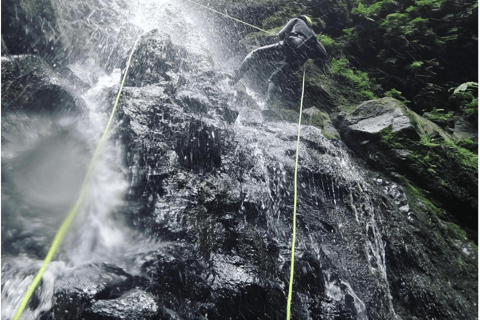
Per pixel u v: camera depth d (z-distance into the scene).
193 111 3.70
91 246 2.34
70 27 4.30
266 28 8.89
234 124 4.11
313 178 3.95
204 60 5.19
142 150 2.95
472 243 5.02
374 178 5.12
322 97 6.95
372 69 8.89
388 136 5.52
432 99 8.45
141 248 2.44
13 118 2.62
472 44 8.91
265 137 4.23
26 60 3.11
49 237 2.22
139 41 4.26
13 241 2.12
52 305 1.81
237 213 3.07
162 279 2.24
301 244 3.06
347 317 2.76
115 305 1.92
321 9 9.37
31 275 1.92
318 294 2.79
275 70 5.64
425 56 8.97
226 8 8.77
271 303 2.49
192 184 2.99
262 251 2.83
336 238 3.50
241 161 3.56
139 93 3.45
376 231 3.89
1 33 3.30
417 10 9.27
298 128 4.51
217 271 2.51
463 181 5.43
